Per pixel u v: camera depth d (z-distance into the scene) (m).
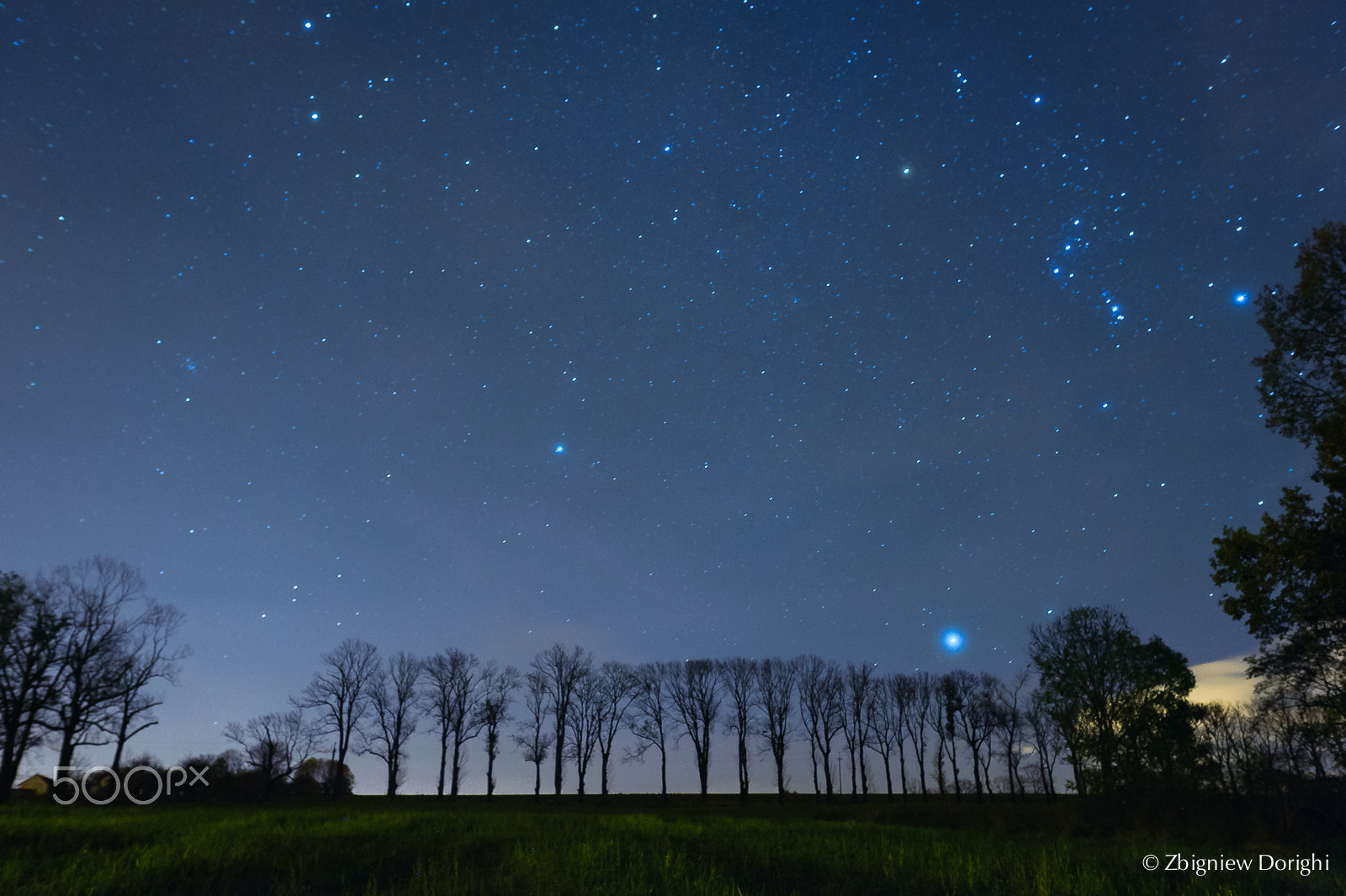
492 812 34.44
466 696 71.50
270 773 60.16
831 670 77.00
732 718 74.56
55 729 44.75
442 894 12.84
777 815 44.94
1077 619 38.41
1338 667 24.17
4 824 18.98
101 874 13.09
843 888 14.39
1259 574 24.30
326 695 65.00
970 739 74.19
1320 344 23.03
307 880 14.20
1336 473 22.80
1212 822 24.48
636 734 73.56
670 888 13.16
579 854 15.83
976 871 15.38
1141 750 33.97
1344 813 22.25
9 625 41.84
